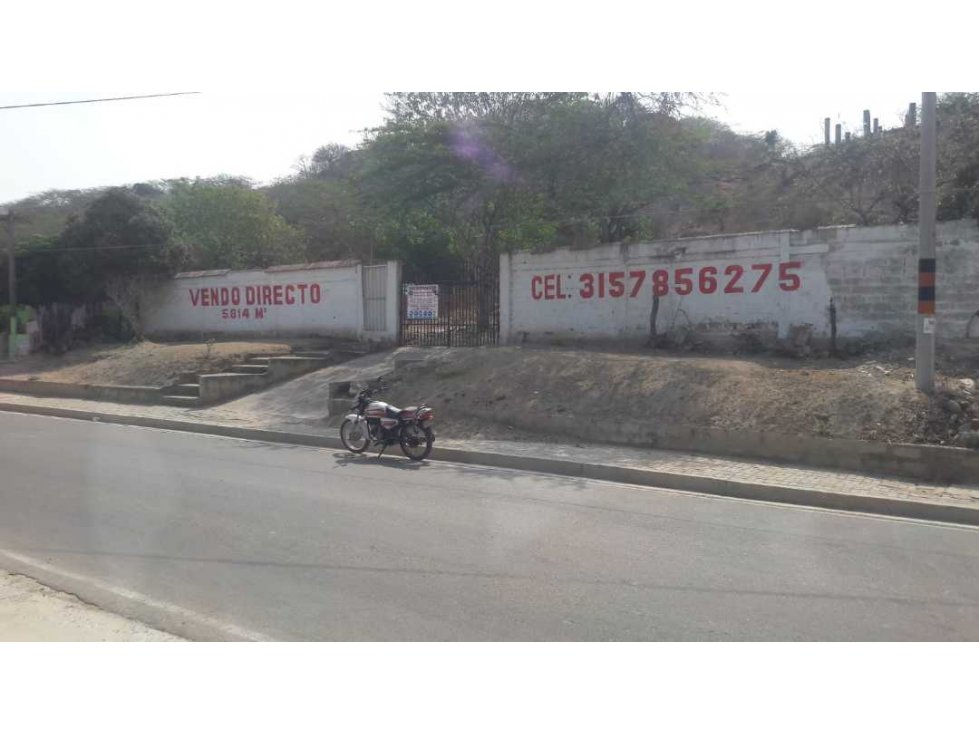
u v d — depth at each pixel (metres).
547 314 18.08
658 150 18.20
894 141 21.09
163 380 19.11
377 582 6.05
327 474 10.52
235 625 5.21
